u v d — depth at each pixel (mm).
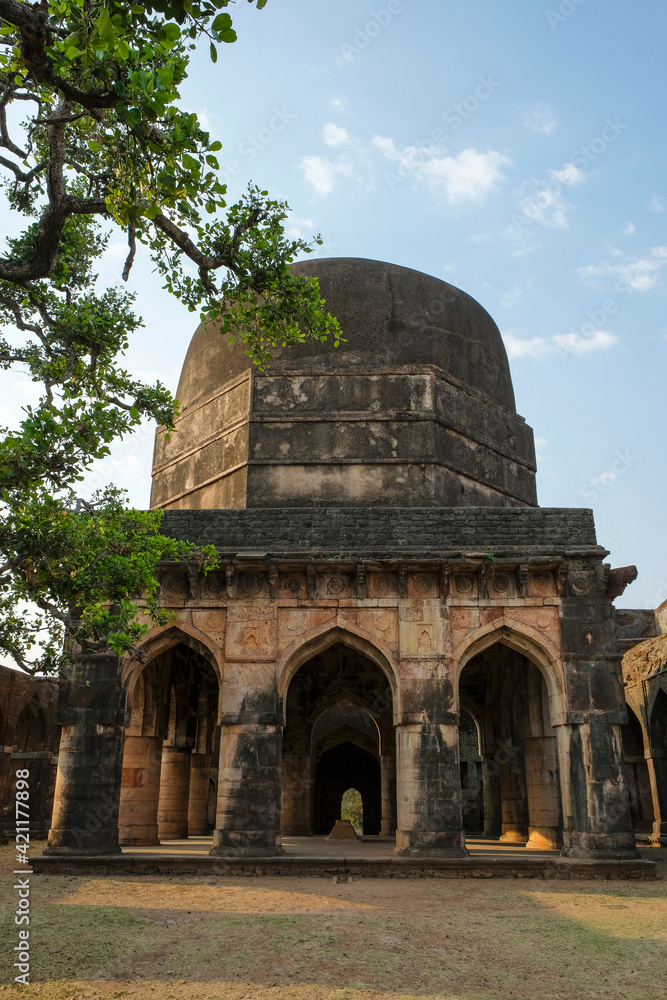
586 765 12414
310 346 16672
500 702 18438
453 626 13109
